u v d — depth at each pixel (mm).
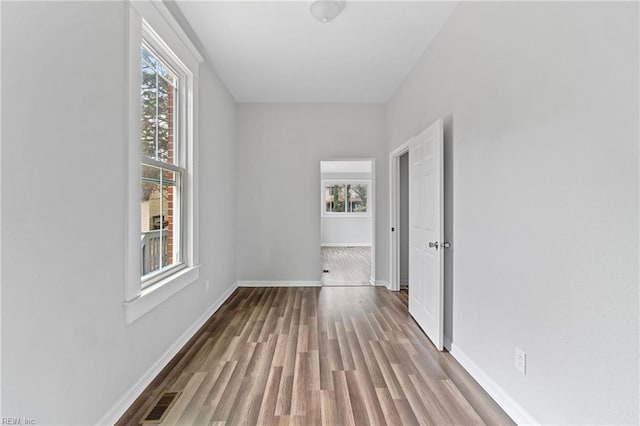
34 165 1123
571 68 1262
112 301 1558
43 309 1165
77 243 1323
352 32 2658
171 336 2242
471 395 1813
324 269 5824
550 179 1381
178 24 2244
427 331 2672
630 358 1049
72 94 1292
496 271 1797
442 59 2566
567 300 1291
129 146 1671
